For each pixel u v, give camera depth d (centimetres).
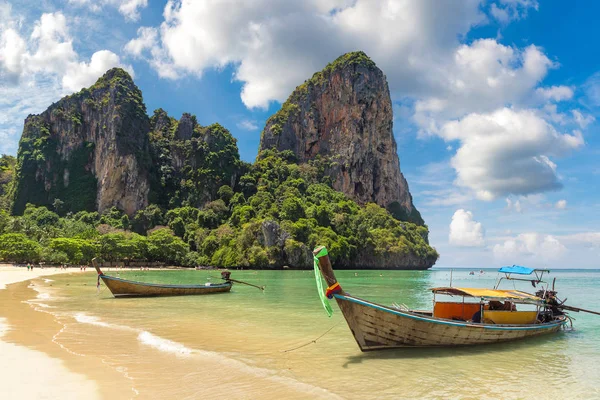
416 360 1573
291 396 1141
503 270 2364
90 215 15775
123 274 8556
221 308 3100
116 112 17262
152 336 1920
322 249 1520
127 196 16650
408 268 16862
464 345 1777
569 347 1903
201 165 18075
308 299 3859
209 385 1208
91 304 3178
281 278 8006
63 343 1680
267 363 1488
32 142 18250
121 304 3231
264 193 16500
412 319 1628
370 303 1563
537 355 1733
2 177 19962
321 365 1477
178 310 2948
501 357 1675
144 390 1130
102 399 1034
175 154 18662
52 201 17238
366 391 1224
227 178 17825
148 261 12769
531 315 2067
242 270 12119
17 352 1466
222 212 16088
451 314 1980
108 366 1350
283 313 2841
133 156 17000
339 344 1822
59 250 10500
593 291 6216
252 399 1106
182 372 1327
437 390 1256
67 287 4759
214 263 13025
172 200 17250
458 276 12562
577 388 1314
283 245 12731
